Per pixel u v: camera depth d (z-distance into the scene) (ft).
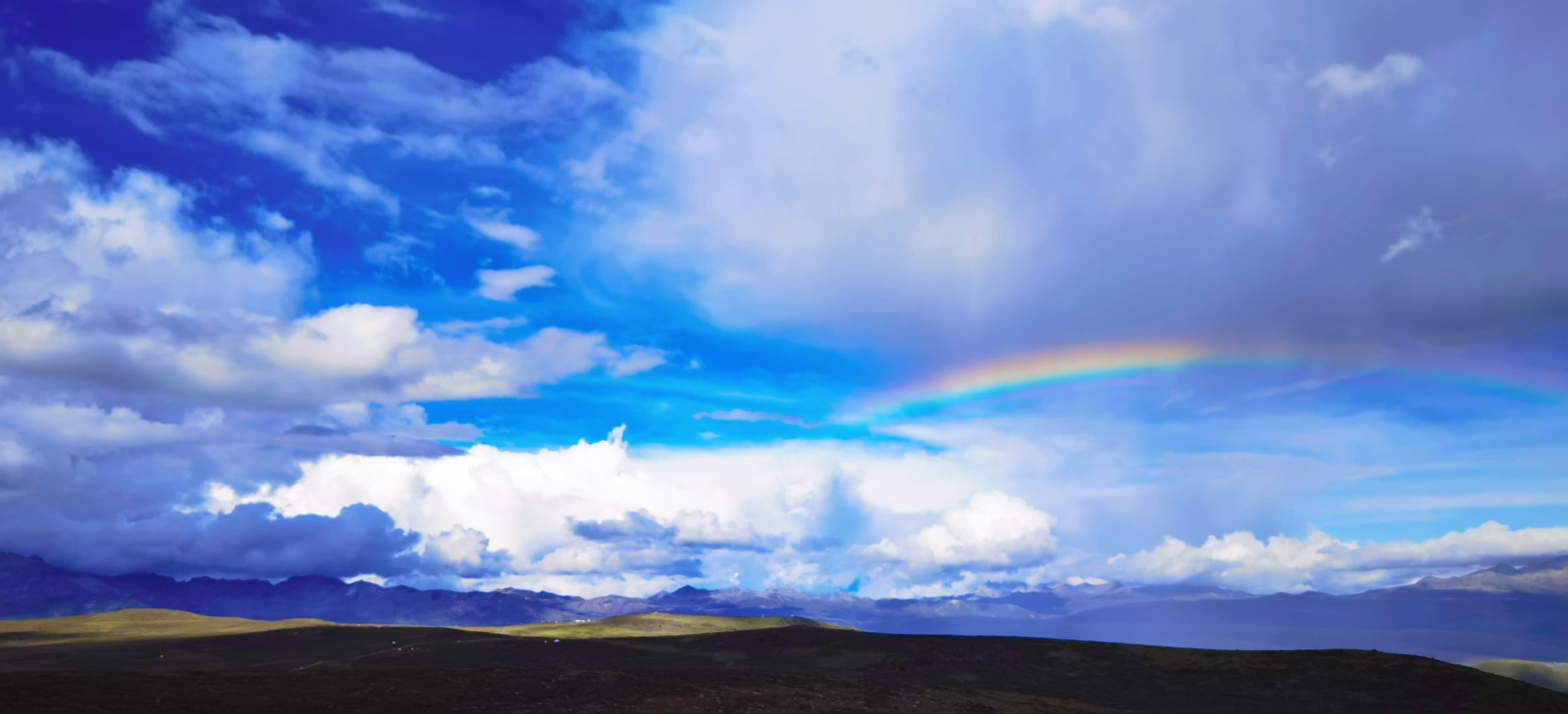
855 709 277.03
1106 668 411.95
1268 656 401.49
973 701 320.50
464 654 543.80
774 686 293.64
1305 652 401.29
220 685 234.58
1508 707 318.65
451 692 246.68
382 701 229.25
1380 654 383.04
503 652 548.31
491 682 264.11
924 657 449.89
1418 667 362.94
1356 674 364.79
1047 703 338.95
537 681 269.23
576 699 245.65
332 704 221.05
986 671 421.59
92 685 217.15
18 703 187.83
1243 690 362.74
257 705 213.87
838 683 319.06
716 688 277.64
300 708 214.48
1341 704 333.42
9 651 624.59
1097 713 321.32
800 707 266.77
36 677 220.84
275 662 538.06
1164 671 400.67
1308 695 347.97
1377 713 321.73
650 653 528.22
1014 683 400.06
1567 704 324.19
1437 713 315.99
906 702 299.99
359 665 505.25
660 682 279.08
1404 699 332.60
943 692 331.16
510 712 222.07
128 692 212.84
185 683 232.12
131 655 592.60
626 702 245.86
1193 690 370.53
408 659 533.14
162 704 202.69
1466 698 328.08
